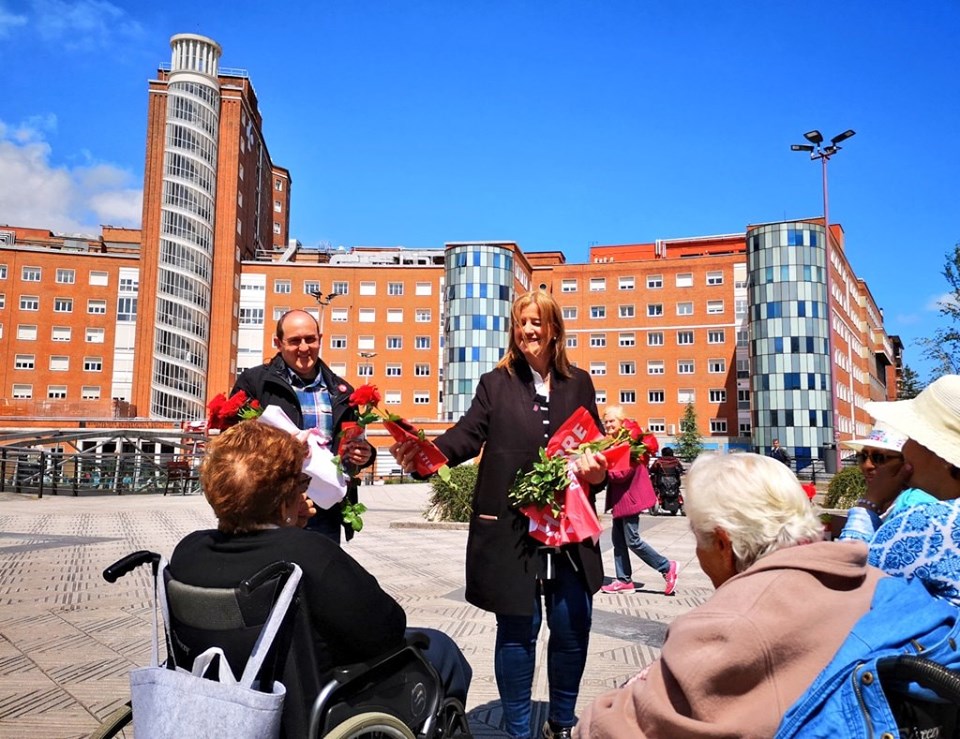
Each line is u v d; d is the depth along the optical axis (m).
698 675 1.70
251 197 91.75
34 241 94.44
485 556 3.43
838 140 34.59
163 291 77.75
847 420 78.56
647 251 97.75
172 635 2.25
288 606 2.10
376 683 2.37
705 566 2.13
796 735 1.64
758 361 70.38
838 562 1.80
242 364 84.75
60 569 8.62
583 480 3.43
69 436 24.38
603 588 7.84
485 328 78.12
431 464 3.38
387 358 86.00
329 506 3.60
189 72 81.50
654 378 83.44
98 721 3.85
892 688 1.68
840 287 78.75
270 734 2.00
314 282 86.44
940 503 2.30
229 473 2.32
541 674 4.77
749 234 72.44
